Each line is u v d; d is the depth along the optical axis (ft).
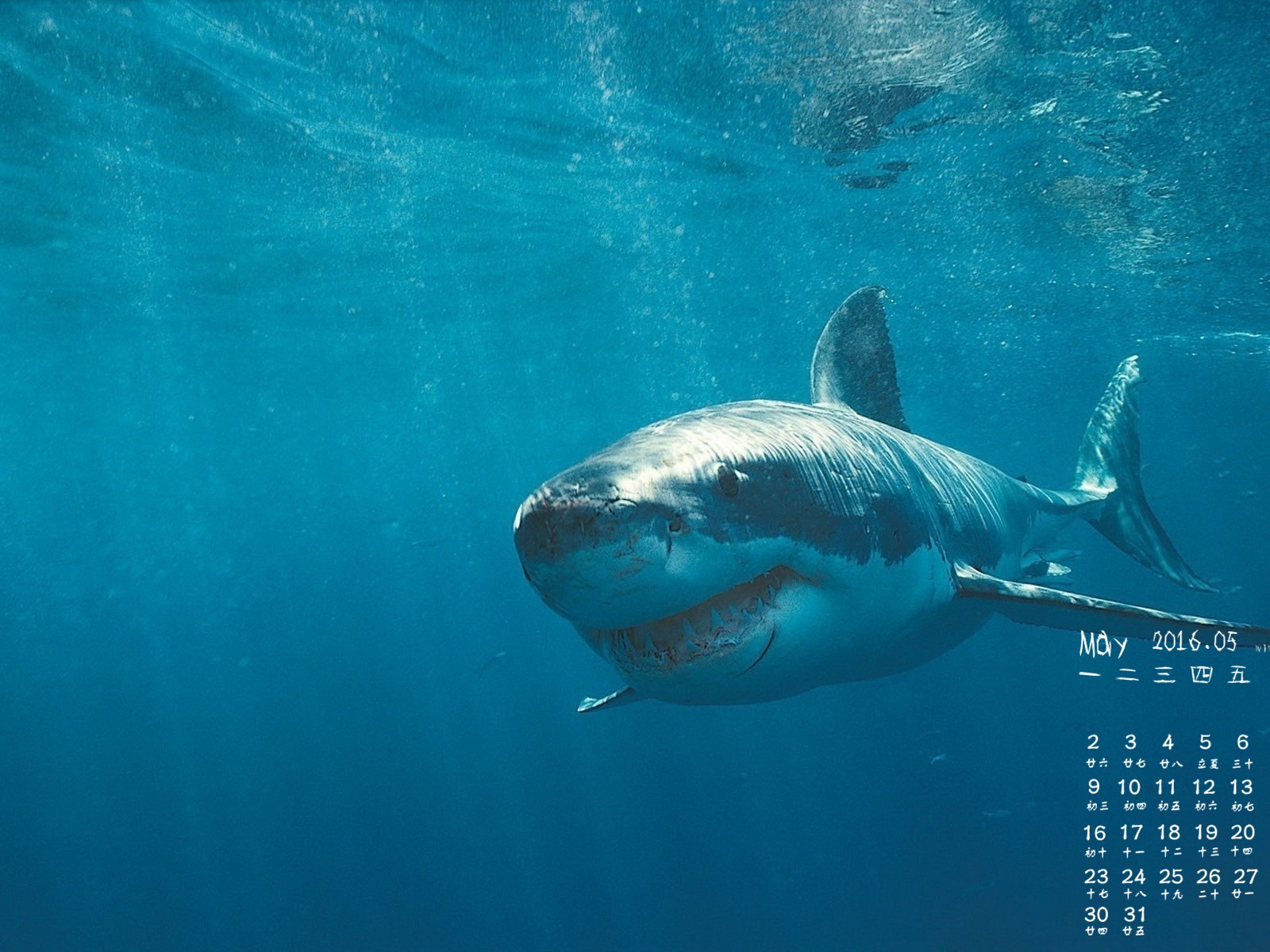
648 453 7.56
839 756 131.85
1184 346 82.38
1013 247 53.67
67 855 97.04
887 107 36.19
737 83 34.47
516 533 6.48
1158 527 21.93
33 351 72.08
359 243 52.80
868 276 60.29
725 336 79.36
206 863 91.76
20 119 36.01
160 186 43.32
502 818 98.68
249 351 77.71
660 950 62.80
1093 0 28.09
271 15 29.73
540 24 30.22
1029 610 11.55
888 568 9.73
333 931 70.44
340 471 164.96
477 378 93.97
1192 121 36.09
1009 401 116.78
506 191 46.09
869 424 12.11
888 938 56.29
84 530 218.79
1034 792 91.04
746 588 8.28
